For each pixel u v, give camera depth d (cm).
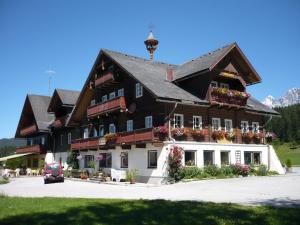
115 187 2641
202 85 3294
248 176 3231
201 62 3447
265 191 1984
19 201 1572
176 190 2230
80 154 4312
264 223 1018
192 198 1753
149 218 1095
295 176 3189
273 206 1354
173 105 3025
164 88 3086
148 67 3662
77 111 4438
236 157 3391
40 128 5338
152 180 2962
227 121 3450
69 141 4975
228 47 3334
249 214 1141
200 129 3145
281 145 12106
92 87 4116
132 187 2611
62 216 1153
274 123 13025
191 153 3073
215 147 3222
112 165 3578
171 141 2911
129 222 1045
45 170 3394
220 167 3152
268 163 3688
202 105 3141
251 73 3597
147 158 3062
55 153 5397
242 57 3484
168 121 2969
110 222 1051
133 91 3434
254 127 3728
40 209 1315
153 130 2873
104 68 3962
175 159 2838
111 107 3547
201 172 2991
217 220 1052
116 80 3631
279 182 2503
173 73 3650
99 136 3700
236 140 3475
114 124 3750
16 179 4300
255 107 3734
